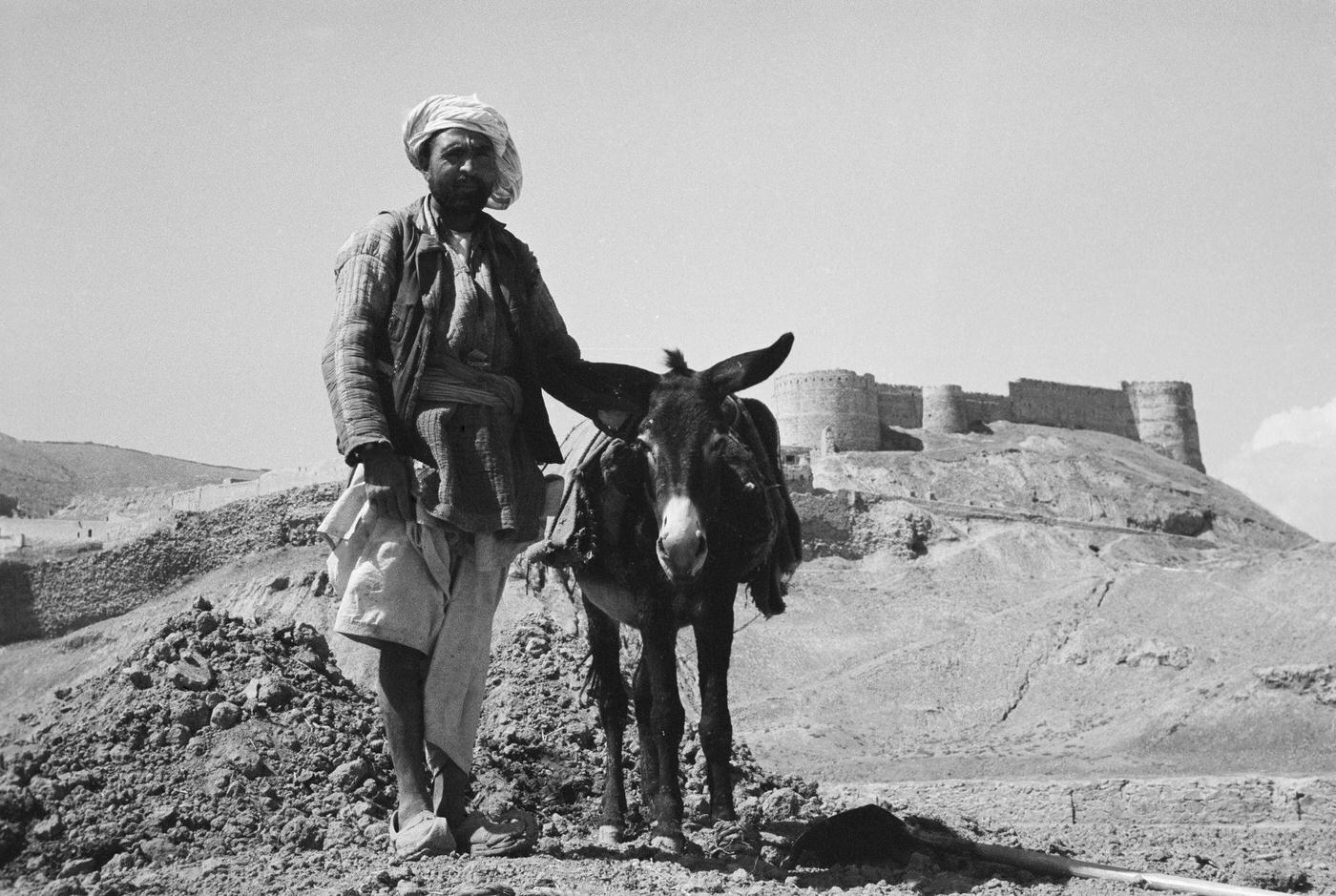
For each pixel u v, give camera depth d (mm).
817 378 148500
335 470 84000
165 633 10195
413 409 8141
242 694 9641
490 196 8945
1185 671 67438
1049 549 105500
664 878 7797
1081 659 71000
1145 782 29750
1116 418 170250
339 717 9906
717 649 9375
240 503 79875
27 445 154750
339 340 8117
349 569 8133
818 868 9188
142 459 161500
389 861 7887
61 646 74750
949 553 104125
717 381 8953
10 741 9203
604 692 10578
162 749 9031
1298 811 26812
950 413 156125
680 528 8359
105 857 8141
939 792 29047
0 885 7750
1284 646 67625
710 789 10000
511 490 8273
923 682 70938
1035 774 47188
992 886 8547
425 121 8727
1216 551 123688
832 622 86562
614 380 8969
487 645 8453
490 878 7277
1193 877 10008
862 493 107438
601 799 10922
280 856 8008
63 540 83000
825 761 52688
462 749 8258
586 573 9938
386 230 8414
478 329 8375
